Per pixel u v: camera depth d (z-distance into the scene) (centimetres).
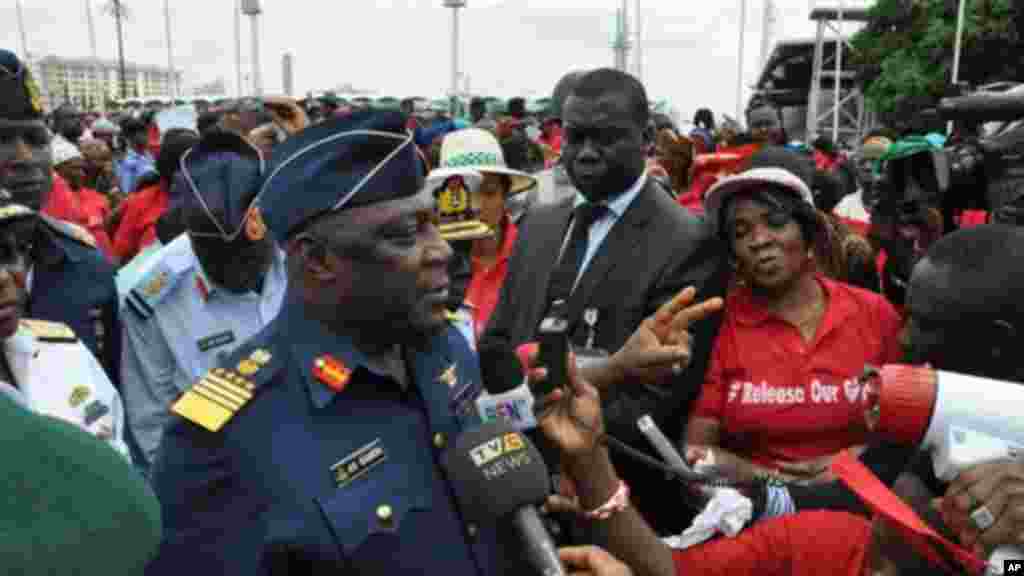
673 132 690
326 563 150
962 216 433
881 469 169
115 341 347
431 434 169
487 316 427
